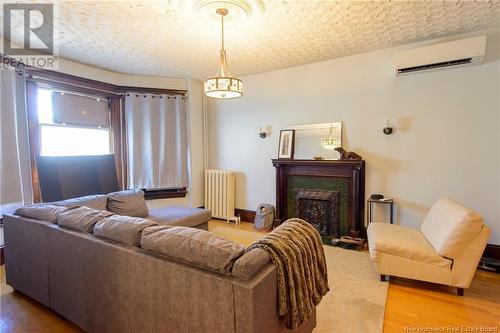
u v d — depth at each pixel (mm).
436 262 2229
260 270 1204
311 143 3883
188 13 2361
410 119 3217
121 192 3156
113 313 1596
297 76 3977
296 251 1398
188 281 1254
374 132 3439
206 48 3217
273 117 4227
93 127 3867
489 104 2816
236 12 2307
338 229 3666
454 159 3004
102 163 3512
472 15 2494
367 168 3506
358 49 3332
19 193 2877
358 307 2045
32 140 3170
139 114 4223
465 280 2164
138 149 4230
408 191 3264
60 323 1909
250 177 4516
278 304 1261
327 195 3713
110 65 3820
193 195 4672
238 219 4477
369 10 2377
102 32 2746
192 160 4645
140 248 1505
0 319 1941
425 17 2523
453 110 2986
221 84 2062
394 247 2357
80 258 1732
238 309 1111
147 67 3938
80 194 3205
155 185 4328
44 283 1997
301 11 2365
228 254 1201
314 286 1519
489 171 2844
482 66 2836
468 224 2084
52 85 3373
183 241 1335
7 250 2270
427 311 2006
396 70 3104
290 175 4020
